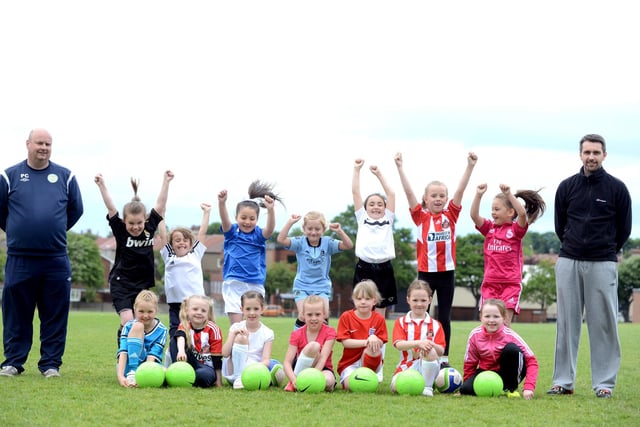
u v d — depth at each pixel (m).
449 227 13.71
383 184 14.26
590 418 9.37
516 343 11.43
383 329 12.21
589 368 16.39
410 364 11.99
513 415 9.47
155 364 11.32
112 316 49.28
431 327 11.99
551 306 111.25
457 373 11.76
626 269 111.69
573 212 11.88
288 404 9.96
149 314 11.88
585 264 11.71
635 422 9.20
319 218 13.89
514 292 13.16
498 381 11.12
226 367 12.05
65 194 12.41
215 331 11.98
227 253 14.23
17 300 12.24
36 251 12.10
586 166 11.77
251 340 12.14
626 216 11.71
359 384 11.33
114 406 9.49
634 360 18.72
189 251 13.76
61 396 10.14
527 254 158.00
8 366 12.22
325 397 10.61
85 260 117.00
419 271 13.87
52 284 12.33
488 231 13.48
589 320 11.74
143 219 12.98
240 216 14.05
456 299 103.81
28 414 8.86
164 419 8.80
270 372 11.98
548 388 12.69
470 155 13.44
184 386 11.25
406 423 8.84
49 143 12.09
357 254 14.11
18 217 12.03
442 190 13.69
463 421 9.04
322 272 14.01
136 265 13.23
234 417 8.98
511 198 12.93
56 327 12.48
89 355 16.92
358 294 12.00
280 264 111.62
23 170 12.23
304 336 11.90
